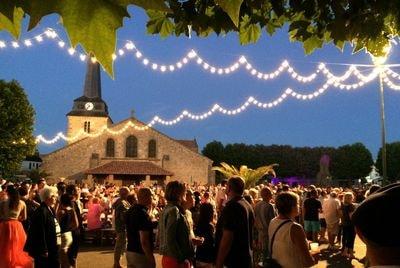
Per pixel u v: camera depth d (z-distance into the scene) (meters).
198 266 7.56
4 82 43.38
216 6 2.70
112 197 19.92
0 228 7.05
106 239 15.32
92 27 0.81
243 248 5.11
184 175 54.00
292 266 4.22
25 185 10.06
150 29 2.83
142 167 52.78
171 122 36.34
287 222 4.31
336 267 11.46
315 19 2.96
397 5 2.44
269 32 3.11
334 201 14.50
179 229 5.64
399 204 1.05
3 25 0.84
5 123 42.44
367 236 1.09
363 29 2.60
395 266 1.05
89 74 66.12
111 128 54.22
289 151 68.88
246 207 5.23
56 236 7.05
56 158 52.88
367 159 67.38
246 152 67.44
